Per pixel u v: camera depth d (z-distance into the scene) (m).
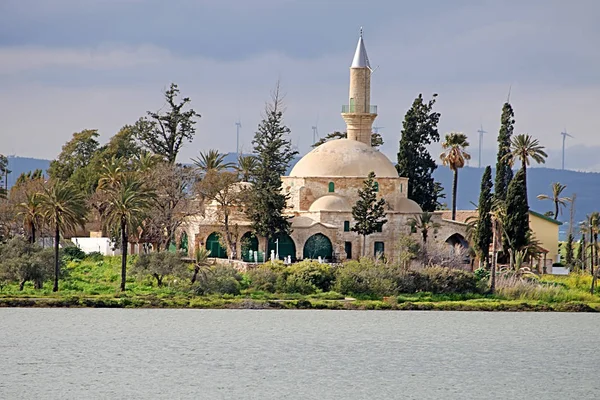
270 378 155.62
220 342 181.00
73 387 147.75
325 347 179.50
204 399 142.62
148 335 185.00
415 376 159.62
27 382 150.12
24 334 183.25
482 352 178.75
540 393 151.12
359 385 152.75
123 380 152.25
